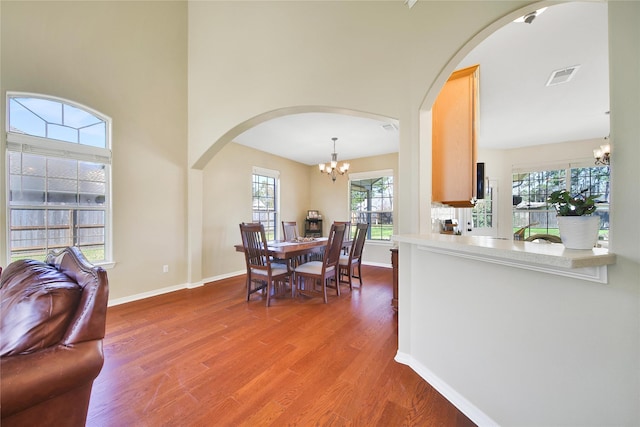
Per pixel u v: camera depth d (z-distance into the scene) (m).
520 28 1.99
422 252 1.86
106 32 3.15
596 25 1.96
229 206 4.79
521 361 1.22
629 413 0.89
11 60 2.50
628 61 0.88
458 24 1.68
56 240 2.81
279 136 4.51
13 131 2.54
